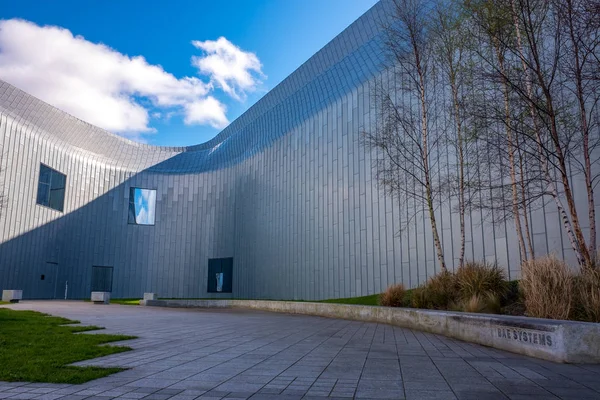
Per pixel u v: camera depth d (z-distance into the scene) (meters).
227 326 13.09
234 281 36.78
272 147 33.28
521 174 13.28
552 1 10.40
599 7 8.45
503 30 12.42
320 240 26.62
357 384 5.34
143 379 5.48
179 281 39.69
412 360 7.22
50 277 32.97
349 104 25.30
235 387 5.10
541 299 9.61
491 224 16.80
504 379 5.72
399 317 13.57
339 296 24.50
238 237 37.06
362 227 23.31
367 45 24.50
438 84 19.52
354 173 24.31
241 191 37.25
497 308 11.82
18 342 8.12
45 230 32.53
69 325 11.94
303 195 28.83
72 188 35.97
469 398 4.70
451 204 18.67
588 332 7.10
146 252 39.78
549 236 14.98
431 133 19.78
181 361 6.83
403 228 20.72
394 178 20.20
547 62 12.86
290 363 6.77
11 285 28.77
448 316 10.80
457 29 15.77
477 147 16.20
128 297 38.69
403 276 20.52
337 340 9.88
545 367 6.65
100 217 38.50
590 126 12.68
